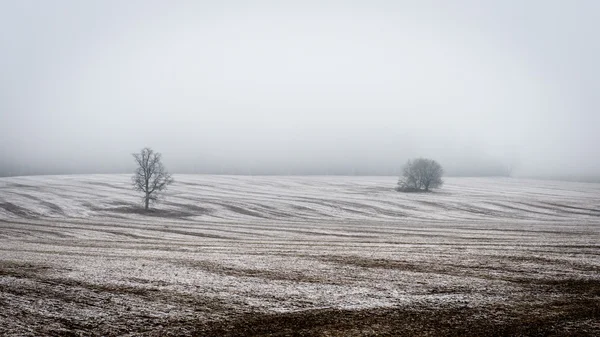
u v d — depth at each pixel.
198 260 27.86
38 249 33.84
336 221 62.19
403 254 30.70
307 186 118.94
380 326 15.23
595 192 111.38
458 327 15.20
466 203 83.88
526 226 54.41
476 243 37.53
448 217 69.12
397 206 79.50
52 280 21.30
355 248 34.56
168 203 78.38
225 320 15.75
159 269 24.45
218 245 37.19
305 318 16.05
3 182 111.88
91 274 22.78
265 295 19.05
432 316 16.39
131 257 29.34
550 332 14.78
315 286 20.70
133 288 20.02
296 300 18.31
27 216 63.25
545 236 42.81
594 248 33.62
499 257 29.19
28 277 21.84
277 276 22.92
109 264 25.97
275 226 54.53
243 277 22.55
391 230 50.19
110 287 20.14
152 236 44.56
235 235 45.47
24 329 14.64
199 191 100.12
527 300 18.55
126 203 76.50
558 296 19.14
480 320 15.94
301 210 74.19
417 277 22.83
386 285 21.03
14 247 35.06
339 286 20.77
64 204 74.31
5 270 23.38
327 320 15.84
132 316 16.08
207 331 14.67
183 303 17.78
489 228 52.09
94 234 45.88
